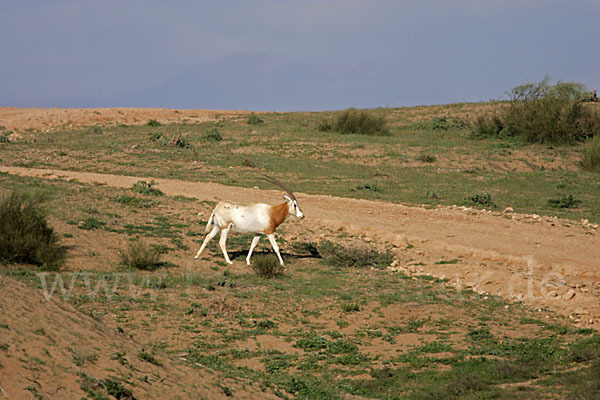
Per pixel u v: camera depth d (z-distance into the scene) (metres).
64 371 14.36
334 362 23.00
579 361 22.42
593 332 26.47
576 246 42.59
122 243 37.38
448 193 65.12
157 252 34.94
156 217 45.47
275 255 38.94
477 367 22.20
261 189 61.78
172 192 55.38
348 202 56.66
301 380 20.72
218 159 82.75
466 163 83.81
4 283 18.52
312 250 41.12
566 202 61.31
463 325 27.97
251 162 79.12
